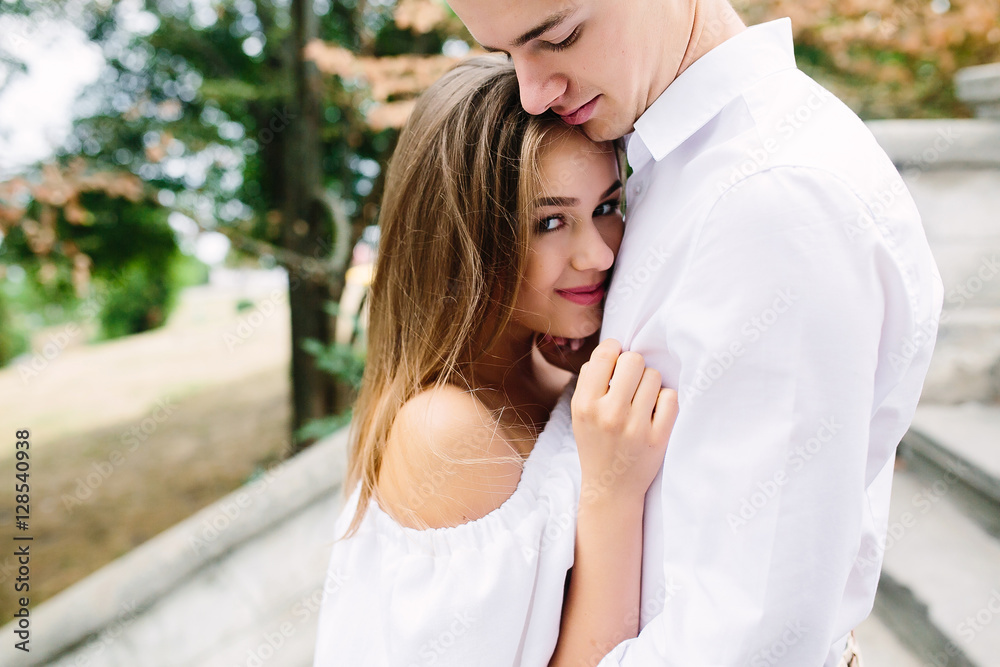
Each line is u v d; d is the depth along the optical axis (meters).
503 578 0.79
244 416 6.17
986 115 2.81
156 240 4.63
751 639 0.65
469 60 1.04
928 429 1.93
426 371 0.97
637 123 0.81
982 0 2.97
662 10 0.74
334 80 4.11
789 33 0.79
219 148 4.50
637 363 0.80
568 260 0.91
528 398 1.14
